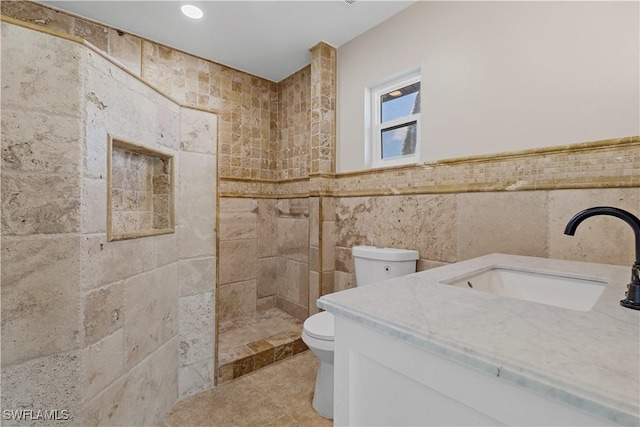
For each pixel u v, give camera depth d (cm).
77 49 96
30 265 89
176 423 144
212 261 171
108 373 109
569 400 35
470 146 154
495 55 145
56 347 93
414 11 180
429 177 171
